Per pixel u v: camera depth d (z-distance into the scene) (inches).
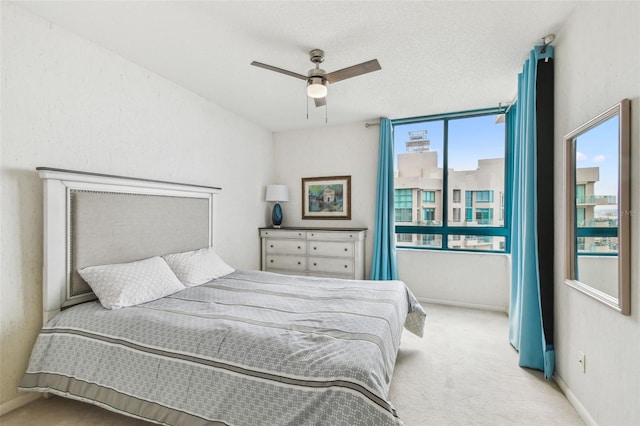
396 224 169.5
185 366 60.4
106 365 66.5
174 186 112.8
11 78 72.7
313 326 67.5
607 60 60.0
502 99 135.7
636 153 51.6
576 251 73.0
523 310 92.5
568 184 75.1
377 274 159.8
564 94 79.7
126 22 80.7
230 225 150.0
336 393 49.8
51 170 75.6
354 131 171.8
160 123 112.6
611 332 58.8
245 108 147.5
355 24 81.7
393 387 82.5
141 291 84.4
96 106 91.4
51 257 76.9
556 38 84.8
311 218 182.1
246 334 62.7
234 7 75.0
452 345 108.1
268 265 172.6
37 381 71.0
